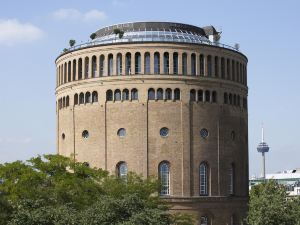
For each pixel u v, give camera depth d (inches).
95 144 3599.9
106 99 3582.7
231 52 3777.1
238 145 3836.1
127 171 3513.8
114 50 3572.8
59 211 2140.7
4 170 2738.7
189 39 3791.8
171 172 3511.3
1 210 2174.0
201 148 3582.7
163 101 3535.9
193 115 3575.3
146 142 3508.9
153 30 3848.4
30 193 2517.2
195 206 3518.7
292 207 3250.5
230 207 3688.5
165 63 3558.1
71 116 3742.6
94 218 2112.5
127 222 2046.0
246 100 4020.7
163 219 2219.5
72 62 3759.8
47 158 2856.8
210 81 3636.8
